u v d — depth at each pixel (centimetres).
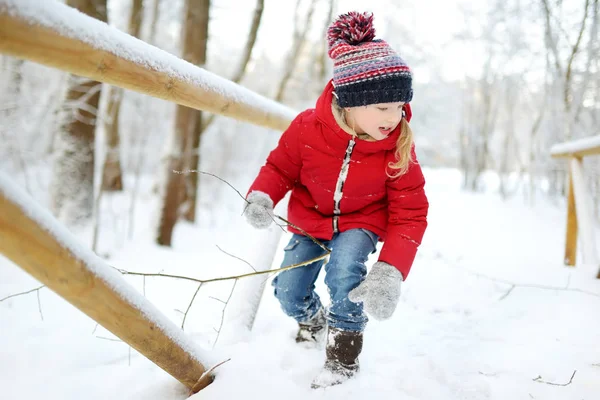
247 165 1034
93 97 498
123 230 536
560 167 797
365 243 175
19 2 89
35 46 94
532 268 338
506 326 225
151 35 693
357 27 169
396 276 157
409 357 189
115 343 198
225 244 521
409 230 167
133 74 122
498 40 979
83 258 105
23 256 95
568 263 359
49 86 565
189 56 546
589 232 351
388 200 178
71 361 179
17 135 483
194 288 287
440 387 163
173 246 516
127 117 754
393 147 172
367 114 163
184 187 674
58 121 487
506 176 1002
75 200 488
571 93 643
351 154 173
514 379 170
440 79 1227
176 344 131
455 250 435
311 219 188
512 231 567
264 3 661
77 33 102
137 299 119
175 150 526
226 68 1003
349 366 164
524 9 830
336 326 165
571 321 222
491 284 303
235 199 901
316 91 1005
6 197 91
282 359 182
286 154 186
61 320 226
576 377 169
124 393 156
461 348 201
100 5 497
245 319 200
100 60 110
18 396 154
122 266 378
